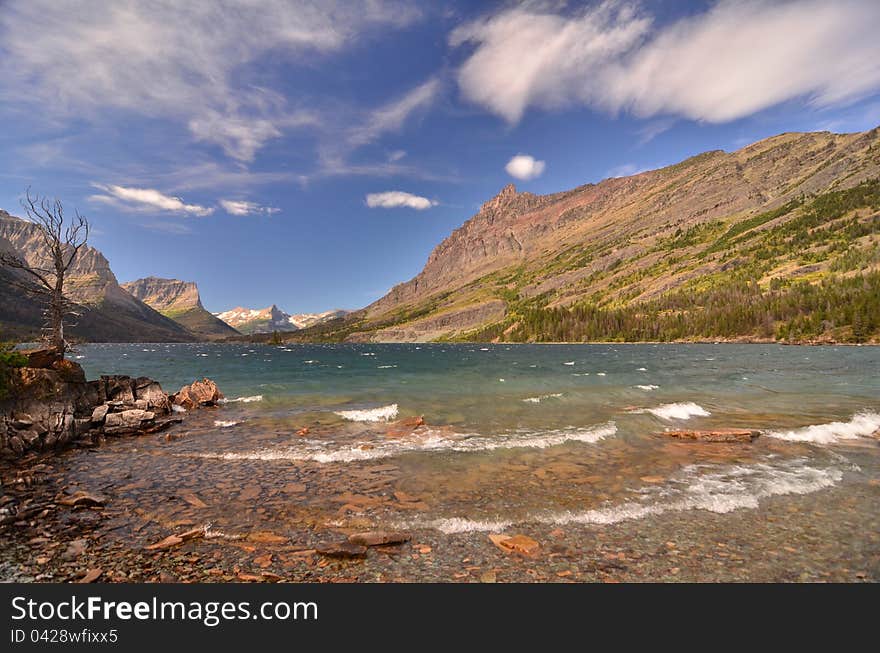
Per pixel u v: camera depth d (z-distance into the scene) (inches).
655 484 548.7
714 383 1584.6
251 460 668.7
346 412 1065.5
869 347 4483.3
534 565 358.0
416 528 427.8
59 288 1022.4
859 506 468.8
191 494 525.0
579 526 429.1
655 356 3681.1
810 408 1063.0
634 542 394.6
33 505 490.0
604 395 1302.9
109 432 847.1
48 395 819.4
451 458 668.7
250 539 406.9
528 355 4362.7
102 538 407.8
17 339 894.4
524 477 580.1
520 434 822.5
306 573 349.4
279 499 507.8
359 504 490.9
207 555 377.7
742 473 588.7
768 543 387.9
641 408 1063.6
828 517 441.4
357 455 687.1
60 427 798.5
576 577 339.3
